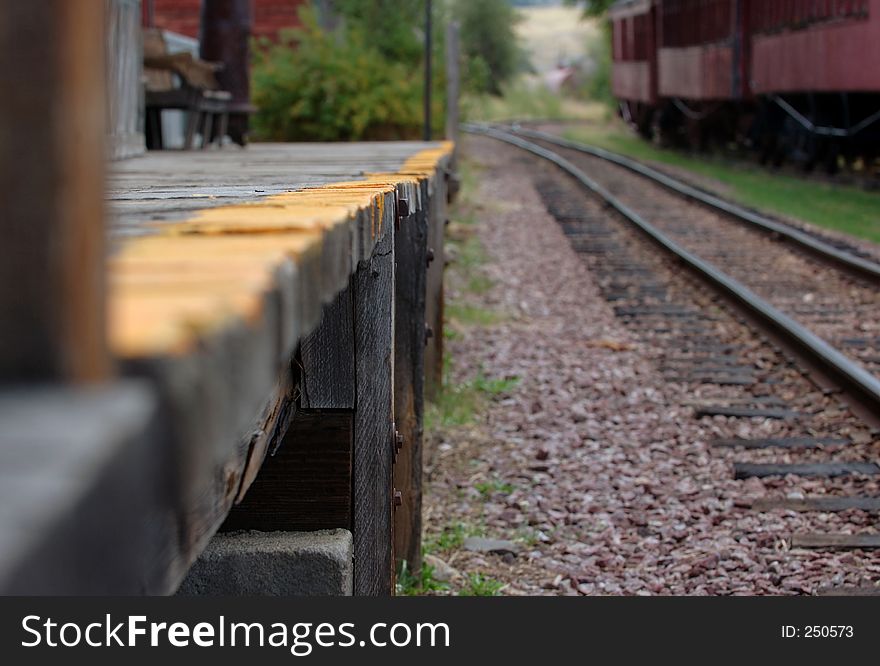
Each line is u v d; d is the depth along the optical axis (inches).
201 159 308.5
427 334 197.9
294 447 115.5
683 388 320.8
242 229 56.9
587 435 275.4
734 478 243.3
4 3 26.6
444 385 315.9
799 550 201.0
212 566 111.3
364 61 838.5
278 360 41.7
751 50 1066.7
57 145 27.1
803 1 891.4
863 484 237.0
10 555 20.8
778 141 1093.1
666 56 1398.9
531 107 2881.4
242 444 88.4
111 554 25.5
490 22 2682.1
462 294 475.5
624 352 369.7
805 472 243.0
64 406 26.6
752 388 318.0
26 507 22.1
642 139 1705.2
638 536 212.2
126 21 333.1
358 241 74.6
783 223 703.7
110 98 303.6
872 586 185.0
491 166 1182.3
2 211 27.3
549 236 658.2
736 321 410.6
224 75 478.3
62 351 27.8
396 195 131.9
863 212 753.0
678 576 191.9
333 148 434.6
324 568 111.3
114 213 75.7
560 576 193.9
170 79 445.1
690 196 827.4
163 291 36.6
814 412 293.4
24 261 27.5
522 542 210.7
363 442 118.4
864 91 770.2
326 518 116.2
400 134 842.8
